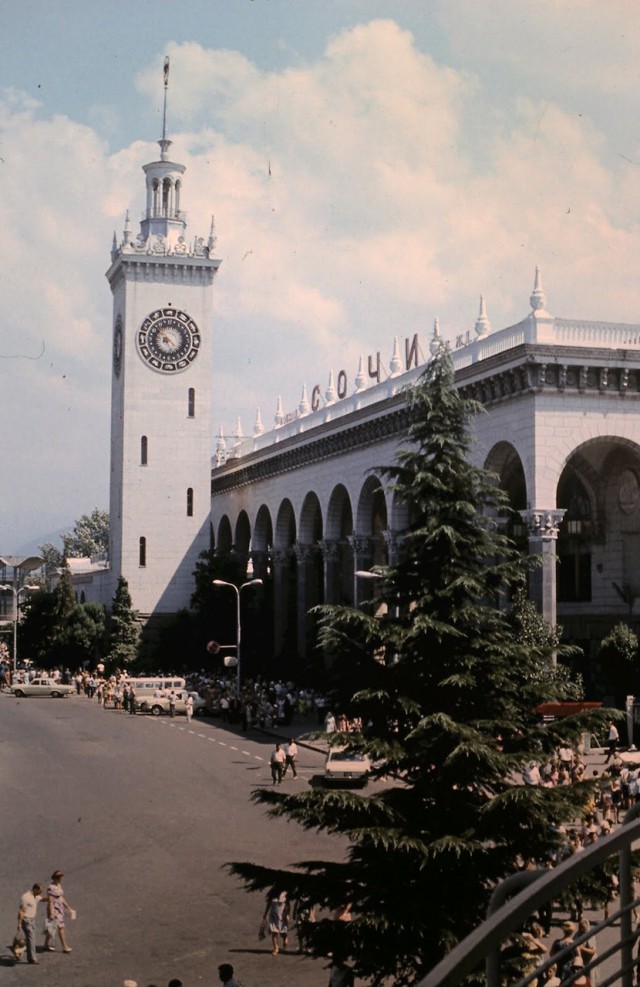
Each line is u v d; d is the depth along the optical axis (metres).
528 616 55.78
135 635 122.00
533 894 5.99
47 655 128.75
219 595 117.00
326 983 26.41
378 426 86.69
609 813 40.19
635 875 19.97
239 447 133.88
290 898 22.86
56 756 62.75
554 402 64.50
